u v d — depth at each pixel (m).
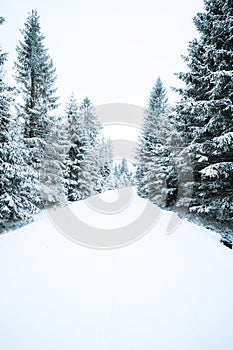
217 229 7.82
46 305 2.22
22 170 7.81
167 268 3.16
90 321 2.01
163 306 2.27
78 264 3.19
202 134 7.66
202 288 2.65
